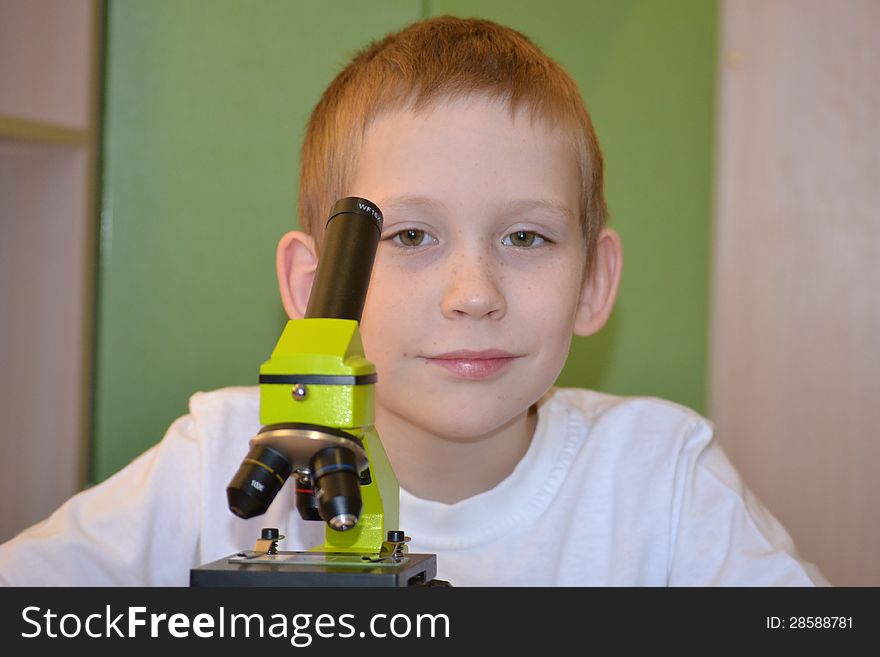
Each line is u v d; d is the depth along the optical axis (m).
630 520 1.00
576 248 0.92
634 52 1.73
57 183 1.43
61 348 1.44
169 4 1.51
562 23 1.68
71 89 1.42
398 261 0.86
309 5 1.52
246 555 0.63
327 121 1.01
